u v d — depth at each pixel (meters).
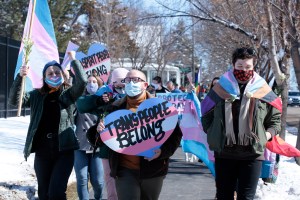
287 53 10.97
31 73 7.26
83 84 5.50
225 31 19.12
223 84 4.89
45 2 7.37
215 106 4.91
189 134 8.76
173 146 4.97
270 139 5.12
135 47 34.41
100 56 8.73
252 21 12.20
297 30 10.53
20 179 8.30
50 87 5.58
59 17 33.44
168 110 4.90
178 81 47.28
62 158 5.50
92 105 5.35
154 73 40.38
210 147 4.95
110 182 6.02
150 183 4.90
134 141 4.84
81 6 35.44
